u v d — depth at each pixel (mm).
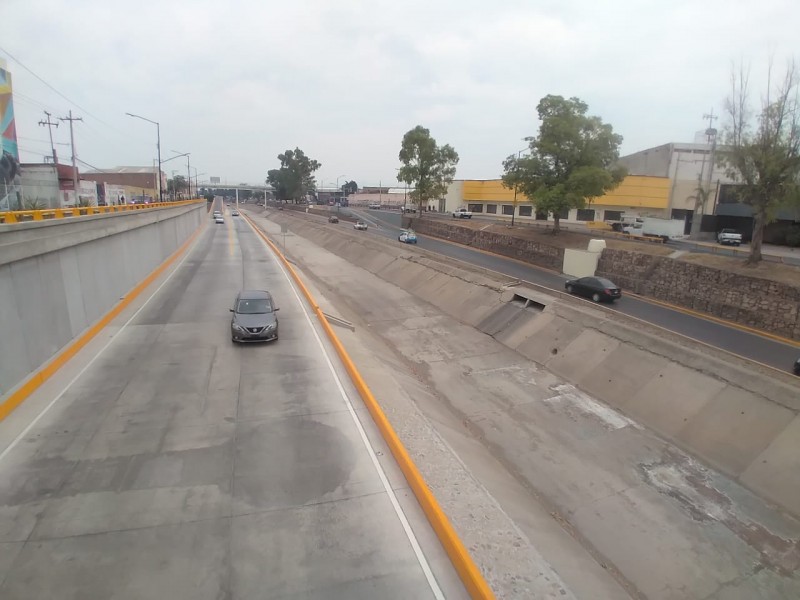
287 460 8977
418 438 10000
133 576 6059
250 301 16953
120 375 12781
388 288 32938
